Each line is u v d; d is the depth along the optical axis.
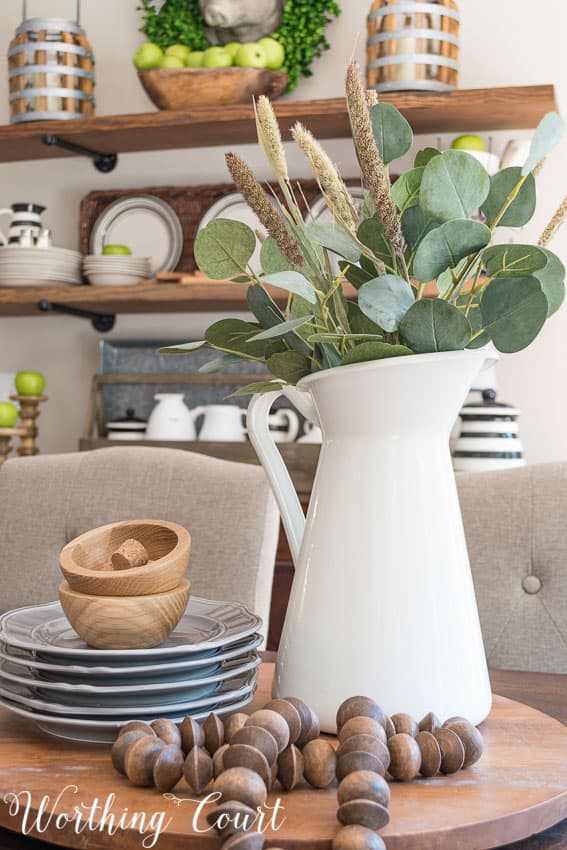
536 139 0.70
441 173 0.67
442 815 0.55
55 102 2.52
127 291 2.49
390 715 0.69
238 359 0.81
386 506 0.71
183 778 0.60
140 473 1.45
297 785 0.60
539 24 2.53
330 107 2.32
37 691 0.72
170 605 0.72
